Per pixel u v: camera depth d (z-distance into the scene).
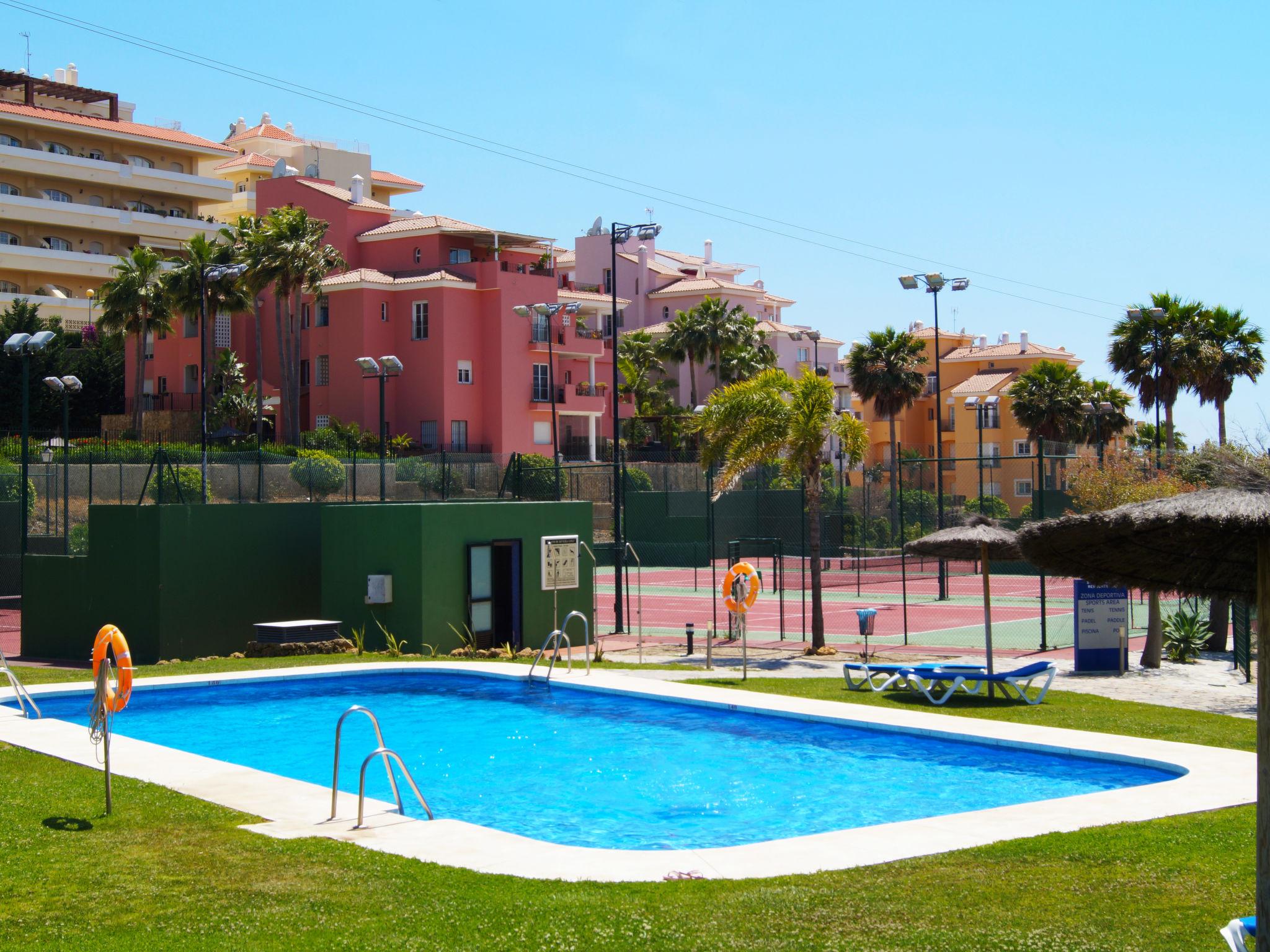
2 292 76.69
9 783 12.52
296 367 58.78
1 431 61.94
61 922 7.96
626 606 34.53
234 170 95.50
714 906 8.12
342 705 19.47
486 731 17.33
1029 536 7.00
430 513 24.84
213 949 7.38
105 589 25.23
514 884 8.72
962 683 18.56
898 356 69.00
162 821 10.80
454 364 64.88
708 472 30.36
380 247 68.75
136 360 69.75
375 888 8.65
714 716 17.77
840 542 54.81
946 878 8.78
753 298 96.25
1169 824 10.43
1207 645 25.77
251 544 25.78
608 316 81.38
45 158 77.94
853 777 14.02
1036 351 93.81
